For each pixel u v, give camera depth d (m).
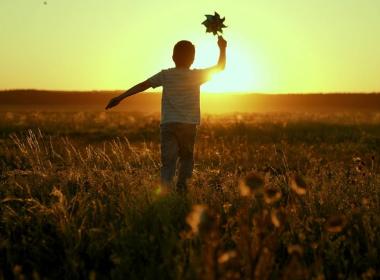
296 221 4.95
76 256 4.40
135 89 6.69
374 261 4.33
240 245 3.83
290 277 3.30
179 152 6.82
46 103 127.00
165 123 6.70
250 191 3.19
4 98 129.50
